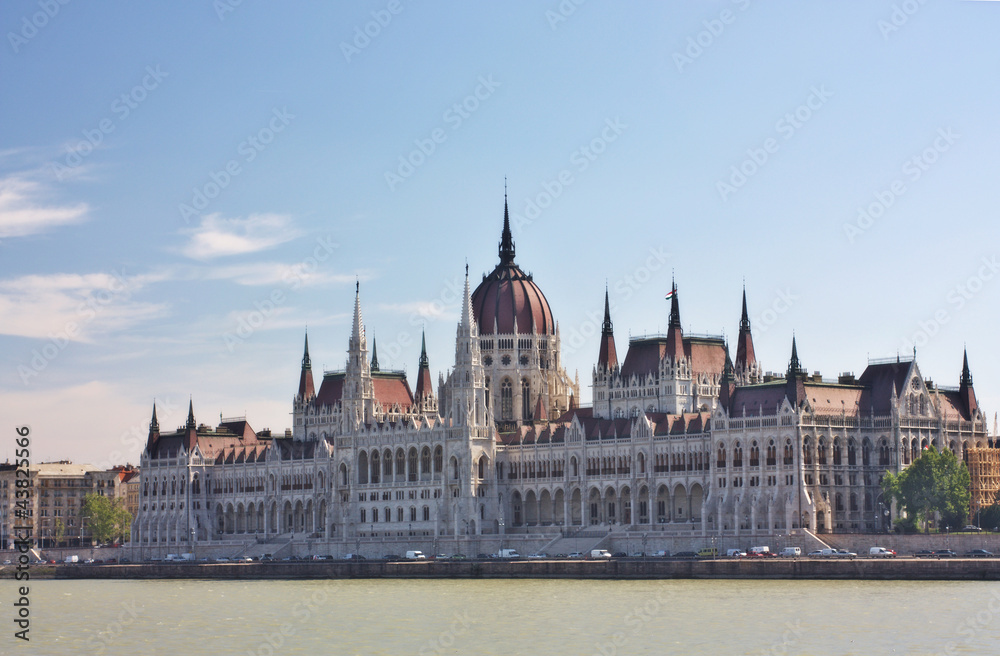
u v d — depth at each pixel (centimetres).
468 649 17250
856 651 16362
